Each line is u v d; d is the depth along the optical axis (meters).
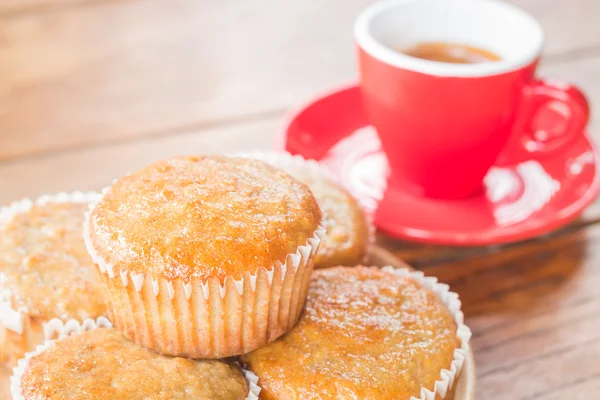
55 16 0.70
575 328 0.47
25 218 0.47
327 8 0.73
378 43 0.51
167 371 0.42
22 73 0.62
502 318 0.48
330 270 0.46
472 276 0.49
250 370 0.43
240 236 0.42
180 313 0.42
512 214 0.51
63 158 0.55
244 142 0.57
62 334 0.45
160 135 0.57
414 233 0.49
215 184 0.43
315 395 0.42
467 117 0.50
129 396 0.41
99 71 0.62
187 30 0.69
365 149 0.56
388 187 0.53
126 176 0.44
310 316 0.44
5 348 0.45
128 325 0.43
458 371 0.43
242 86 0.61
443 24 0.54
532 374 0.46
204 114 0.59
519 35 0.52
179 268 0.41
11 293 0.45
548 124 0.56
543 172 0.53
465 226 0.51
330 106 0.57
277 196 0.43
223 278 0.42
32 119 0.58
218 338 0.43
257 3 0.74
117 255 0.42
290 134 0.54
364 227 0.48
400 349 0.43
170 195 0.43
